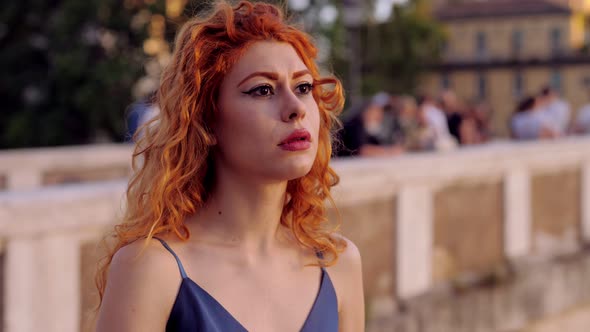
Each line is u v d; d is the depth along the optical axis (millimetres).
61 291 3232
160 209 1234
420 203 5543
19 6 19531
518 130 8258
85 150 7676
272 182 1265
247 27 1248
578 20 52531
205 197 1298
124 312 1165
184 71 1259
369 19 40188
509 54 53312
